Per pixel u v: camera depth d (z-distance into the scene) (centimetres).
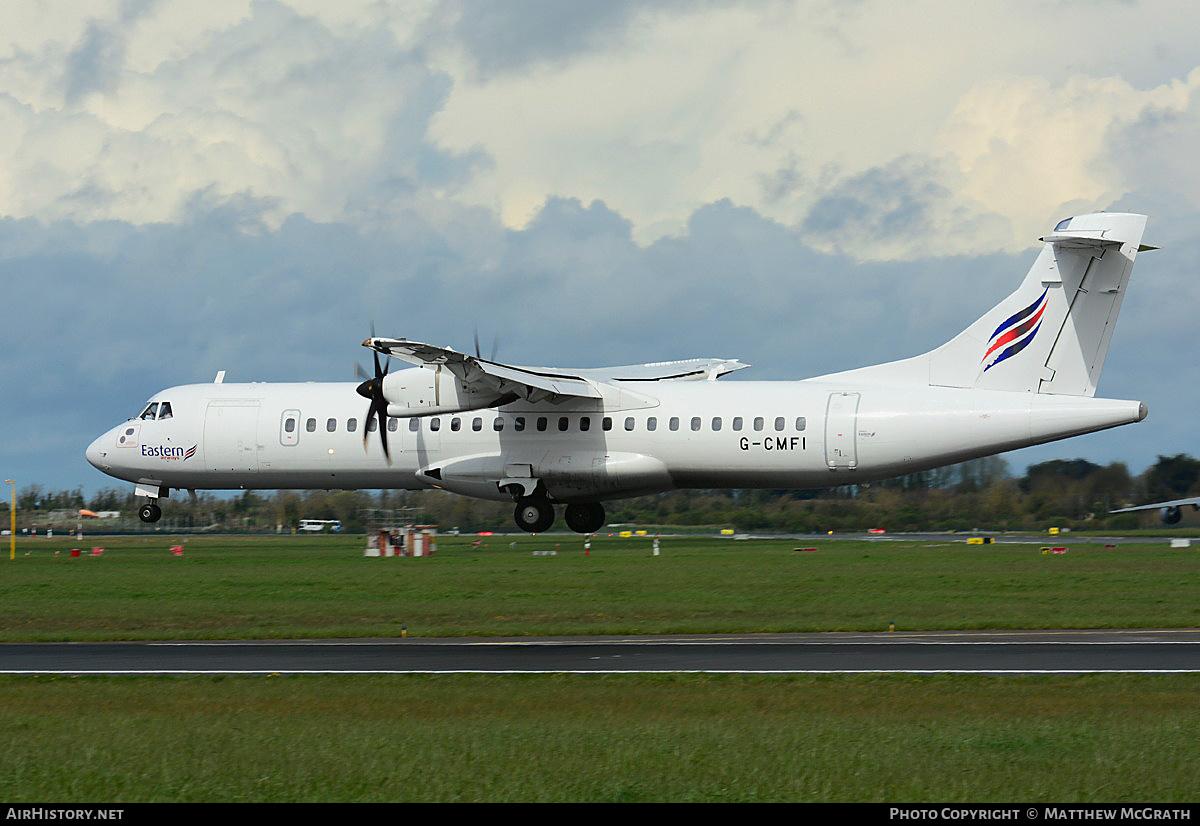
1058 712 3120
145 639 4675
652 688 3512
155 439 10300
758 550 9200
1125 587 6172
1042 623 4847
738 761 2589
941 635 4584
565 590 6206
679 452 9325
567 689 3506
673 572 7131
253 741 2794
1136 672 3719
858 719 3036
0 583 6894
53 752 2723
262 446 10100
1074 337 8681
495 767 2552
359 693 3481
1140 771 2514
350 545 11175
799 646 4312
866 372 9250
